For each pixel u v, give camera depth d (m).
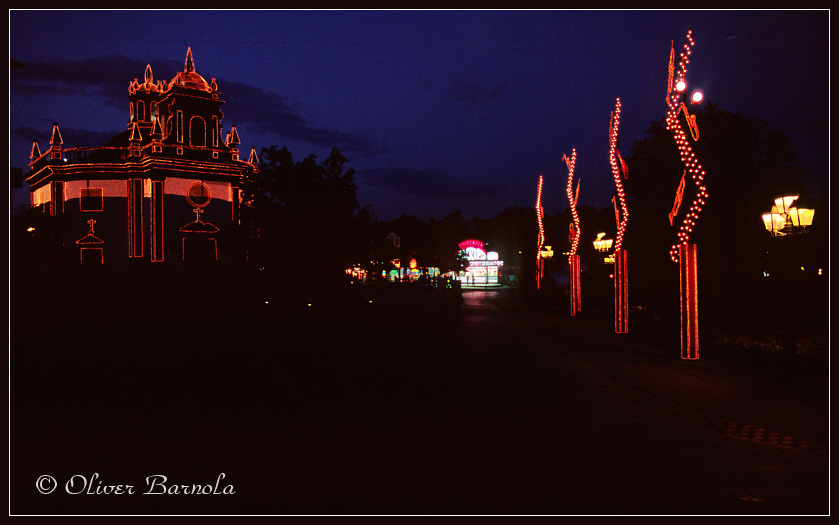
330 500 5.28
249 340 16.95
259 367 12.19
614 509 5.11
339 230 19.77
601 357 13.71
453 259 71.12
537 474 5.90
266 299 20.33
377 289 36.06
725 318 17.78
